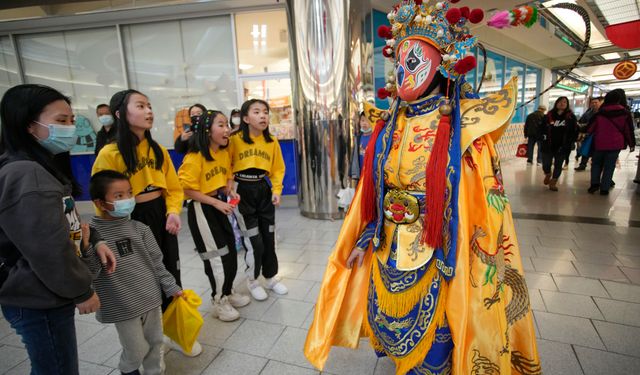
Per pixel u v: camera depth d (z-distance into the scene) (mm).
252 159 2381
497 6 5797
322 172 4590
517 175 7578
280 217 4883
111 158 1729
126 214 1553
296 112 4668
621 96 5168
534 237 3609
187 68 5633
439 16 1200
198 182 2189
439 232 1176
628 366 1738
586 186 6156
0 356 2064
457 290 1188
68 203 1236
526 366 1339
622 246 3281
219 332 2180
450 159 1170
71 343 1213
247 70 5578
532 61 11211
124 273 1533
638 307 2250
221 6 5117
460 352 1170
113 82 5758
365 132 4305
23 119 1094
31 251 1006
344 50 4320
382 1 5895
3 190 1007
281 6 5141
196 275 3100
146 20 5422
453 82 1264
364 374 1768
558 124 5680
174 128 5820
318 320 1517
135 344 1560
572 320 2137
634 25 3316
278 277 2924
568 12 7027
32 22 5324
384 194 1386
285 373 1806
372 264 1477
